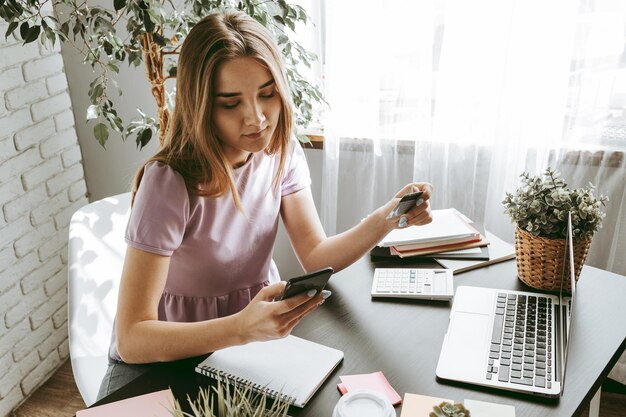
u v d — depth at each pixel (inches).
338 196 87.4
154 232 47.2
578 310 52.5
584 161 74.7
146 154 95.3
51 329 88.6
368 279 58.2
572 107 73.2
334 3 76.1
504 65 72.7
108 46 68.6
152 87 74.5
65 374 89.5
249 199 54.5
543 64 71.7
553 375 44.1
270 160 55.7
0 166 76.4
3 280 78.7
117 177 98.1
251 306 43.1
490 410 40.9
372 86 79.3
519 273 56.8
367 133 82.1
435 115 78.0
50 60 82.8
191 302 54.9
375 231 56.5
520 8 70.3
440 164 80.3
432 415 38.3
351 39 77.4
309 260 58.4
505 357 46.1
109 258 62.7
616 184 74.0
